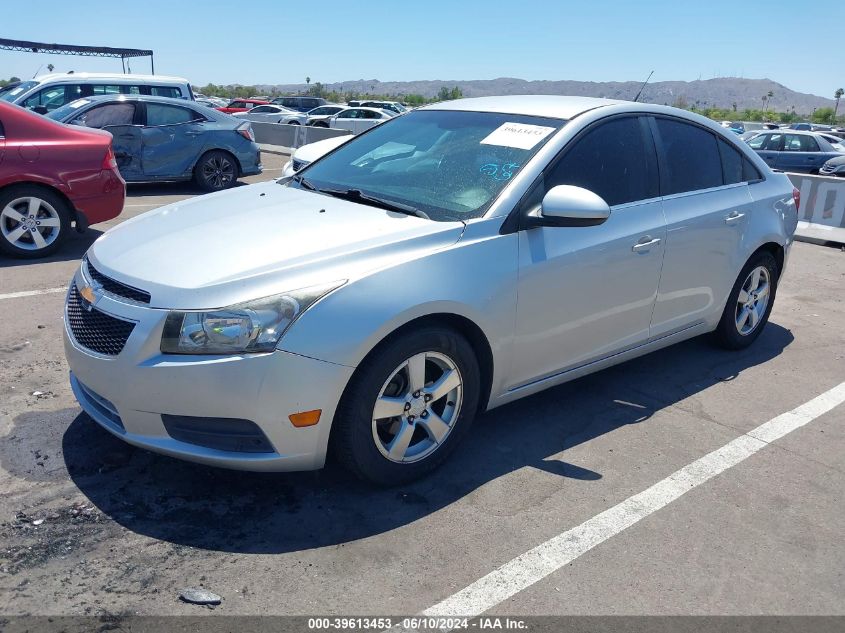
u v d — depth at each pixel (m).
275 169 15.30
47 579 2.60
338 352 2.85
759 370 4.96
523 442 3.80
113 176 7.10
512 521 3.10
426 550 2.88
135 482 3.23
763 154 19.83
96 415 3.16
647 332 4.29
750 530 3.14
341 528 2.99
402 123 4.52
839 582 2.84
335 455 3.14
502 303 3.36
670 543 3.02
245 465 2.90
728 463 3.69
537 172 3.58
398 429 3.20
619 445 3.82
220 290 2.84
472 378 3.38
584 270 3.71
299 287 2.87
